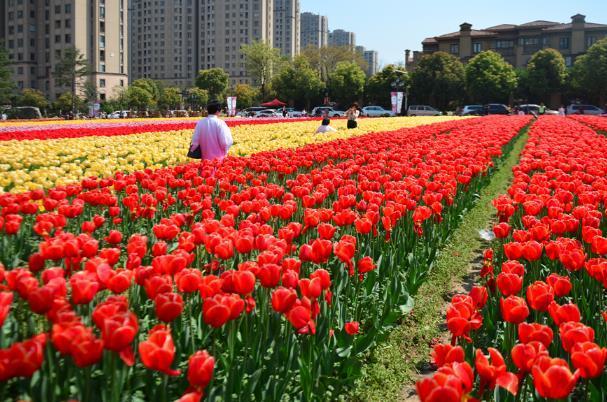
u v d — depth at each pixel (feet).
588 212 21.36
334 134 74.02
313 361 12.30
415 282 19.67
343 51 380.37
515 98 279.90
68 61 311.88
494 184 46.03
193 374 8.58
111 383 9.52
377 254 20.67
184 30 587.68
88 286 10.30
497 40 340.39
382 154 42.80
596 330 14.29
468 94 267.18
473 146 50.80
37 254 12.69
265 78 357.61
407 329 18.38
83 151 47.78
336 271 17.07
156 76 600.80
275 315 13.24
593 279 15.89
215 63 582.76
